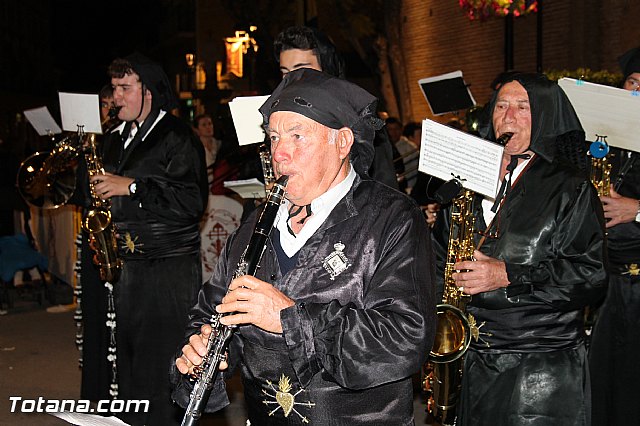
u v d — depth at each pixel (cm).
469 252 385
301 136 279
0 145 1216
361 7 1789
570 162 394
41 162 584
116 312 536
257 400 290
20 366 783
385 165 407
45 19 3662
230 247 312
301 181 281
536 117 381
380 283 277
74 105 540
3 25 3027
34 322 973
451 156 371
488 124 413
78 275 578
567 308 376
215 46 2600
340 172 290
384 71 1805
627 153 485
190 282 539
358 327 266
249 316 266
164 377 536
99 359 561
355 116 285
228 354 301
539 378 379
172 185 528
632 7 1123
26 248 1048
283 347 281
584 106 441
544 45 1308
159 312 535
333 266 279
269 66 1698
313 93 279
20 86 3250
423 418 619
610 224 465
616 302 484
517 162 390
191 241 543
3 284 1038
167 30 3856
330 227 283
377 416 280
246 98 434
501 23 1436
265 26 1697
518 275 372
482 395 387
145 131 536
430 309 275
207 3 2598
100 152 554
